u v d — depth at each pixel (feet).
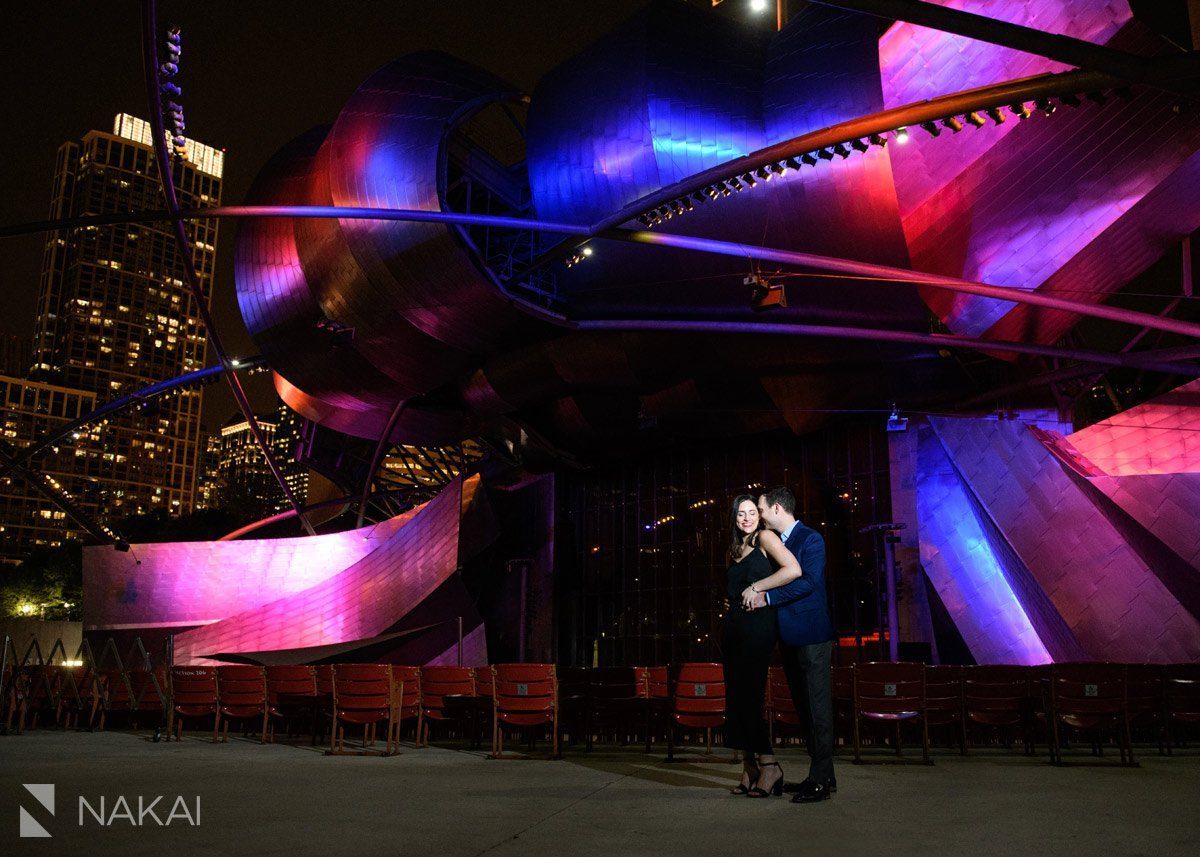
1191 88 30.30
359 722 35.91
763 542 20.51
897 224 81.71
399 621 98.78
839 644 112.78
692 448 133.18
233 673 42.98
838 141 56.29
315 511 183.11
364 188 103.55
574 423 125.90
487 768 28.50
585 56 97.86
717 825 16.53
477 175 110.22
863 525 114.32
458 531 97.14
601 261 100.17
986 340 86.94
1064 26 72.38
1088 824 16.72
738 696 20.98
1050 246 82.58
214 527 305.12
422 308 106.11
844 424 117.80
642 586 134.62
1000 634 90.89
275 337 128.67
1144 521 70.03
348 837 15.34
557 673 35.63
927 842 14.74
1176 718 34.88
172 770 27.81
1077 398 103.55
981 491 87.56
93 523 125.08
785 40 90.63
